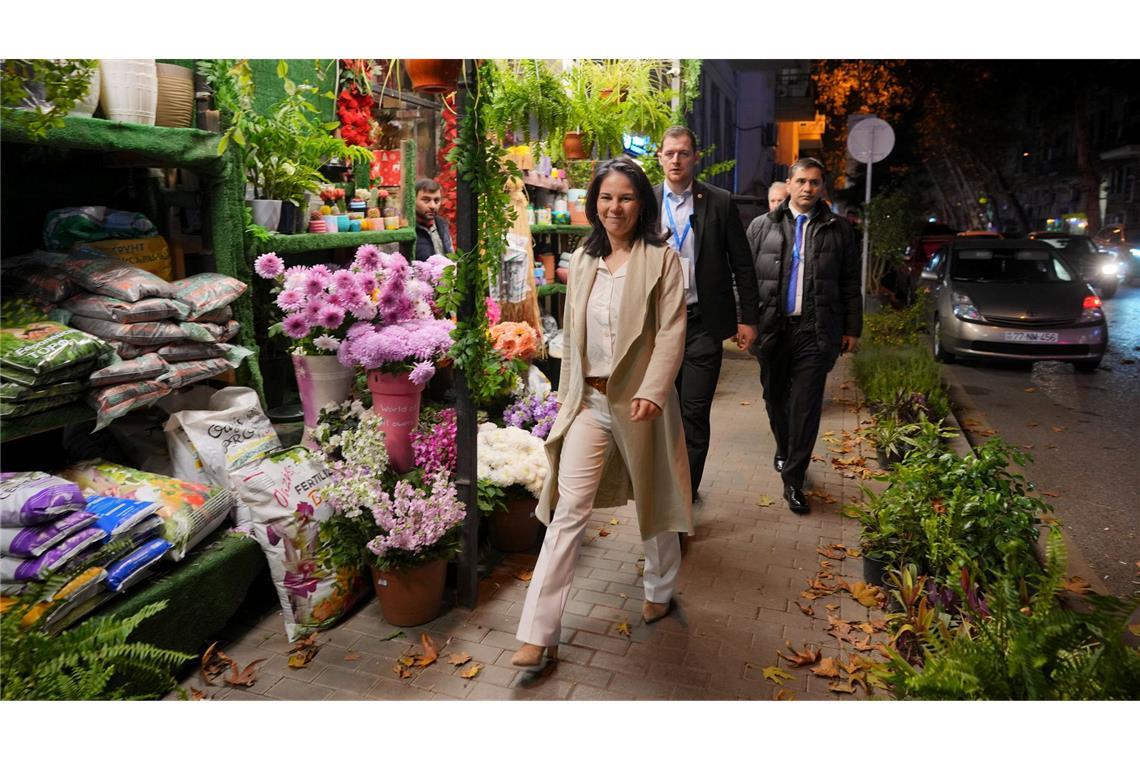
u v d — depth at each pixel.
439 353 3.70
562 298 8.09
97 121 2.91
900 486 4.06
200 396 3.76
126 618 2.68
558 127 5.64
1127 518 4.99
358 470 3.34
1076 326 9.22
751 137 24.19
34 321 2.92
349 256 5.57
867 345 10.06
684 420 4.48
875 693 2.96
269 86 4.40
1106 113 46.84
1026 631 2.46
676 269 3.03
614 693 2.98
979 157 31.00
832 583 3.85
